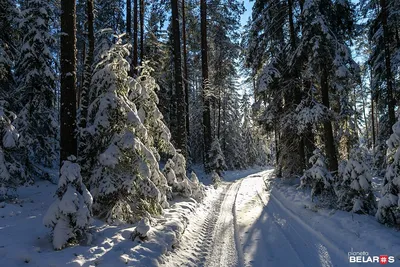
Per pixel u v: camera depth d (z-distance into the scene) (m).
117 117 6.69
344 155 17.70
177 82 15.15
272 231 7.54
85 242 5.27
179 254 5.89
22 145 10.17
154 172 7.61
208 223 8.67
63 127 6.77
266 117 15.88
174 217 7.47
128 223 6.66
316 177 9.17
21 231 5.59
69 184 5.19
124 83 6.98
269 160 56.19
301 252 5.95
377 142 17.09
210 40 24.31
